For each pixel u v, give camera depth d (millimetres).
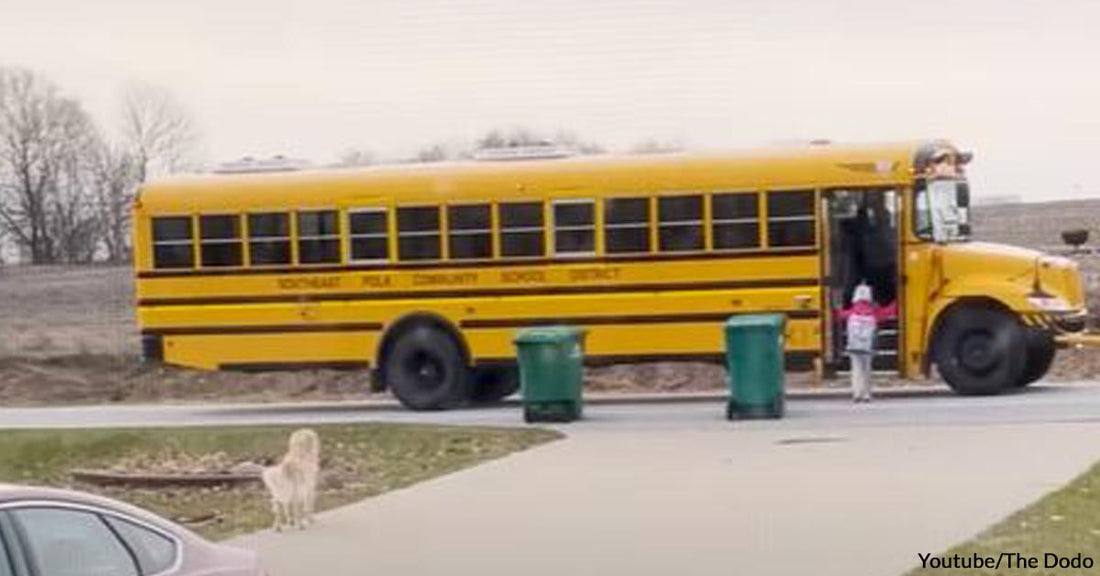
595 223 29047
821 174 28234
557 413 26688
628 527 15977
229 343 30500
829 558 13727
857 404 27781
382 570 14219
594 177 29062
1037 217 76562
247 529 16938
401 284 29859
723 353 28516
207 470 23266
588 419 27219
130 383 41062
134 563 7535
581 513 17047
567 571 13758
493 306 29484
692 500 17594
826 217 28219
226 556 8109
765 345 26094
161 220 30766
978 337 28000
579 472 20406
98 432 27344
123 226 88438
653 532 15609
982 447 21016
